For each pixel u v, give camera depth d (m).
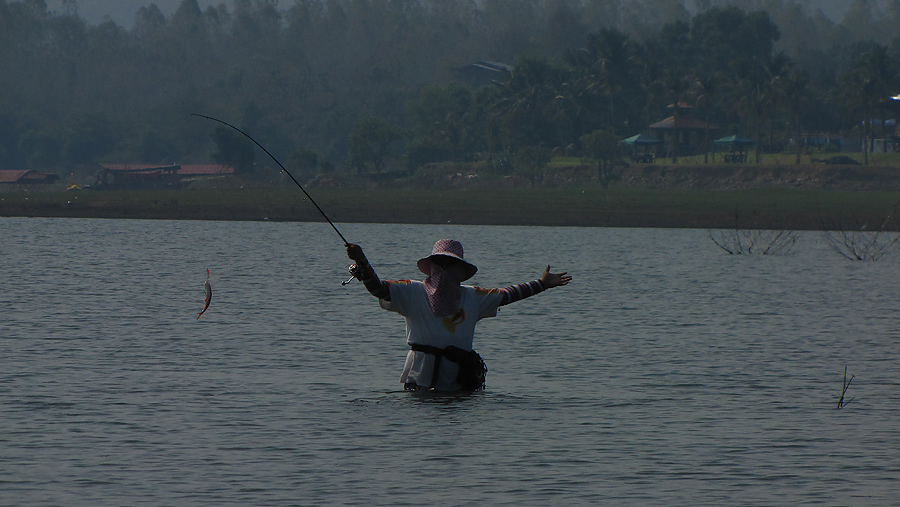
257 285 96.75
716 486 31.06
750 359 55.03
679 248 168.12
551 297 87.88
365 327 66.44
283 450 34.75
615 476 32.03
